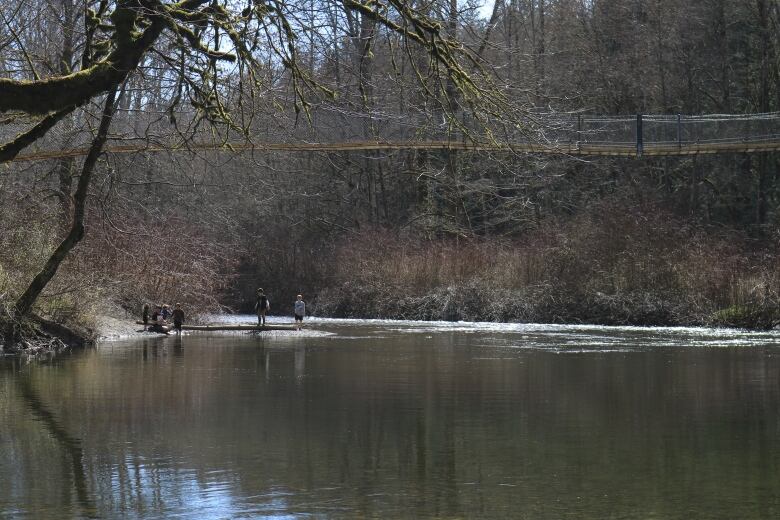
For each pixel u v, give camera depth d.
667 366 31.59
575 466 16.59
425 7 20.67
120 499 14.35
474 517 13.52
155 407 22.45
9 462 16.66
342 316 64.06
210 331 48.84
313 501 14.27
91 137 36.91
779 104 69.81
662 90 71.12
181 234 52.09
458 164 46.84
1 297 34.88
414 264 62.62
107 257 45.31
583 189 73.56
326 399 23.91
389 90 23.06
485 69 21.81
